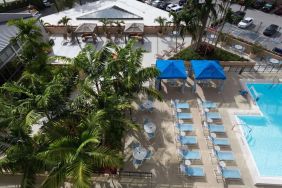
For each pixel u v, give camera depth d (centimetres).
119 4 3872
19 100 1310
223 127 1866
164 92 2227
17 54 2372
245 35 3400
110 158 1041
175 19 2617
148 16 3522
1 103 1320
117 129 1359
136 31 2848
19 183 1546
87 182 957
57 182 1070
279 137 1841
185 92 2230
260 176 1571
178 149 1708
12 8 4484
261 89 2281
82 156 1041
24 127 1191
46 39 2889
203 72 2100
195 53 2675
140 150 1645
